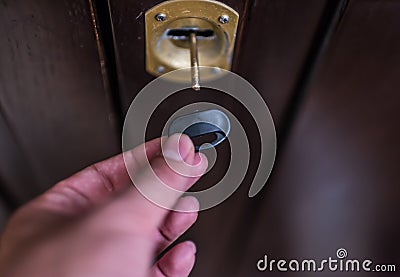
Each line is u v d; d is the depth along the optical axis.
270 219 0.32
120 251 0.14
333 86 0.26
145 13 0.21
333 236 0.31
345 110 0.27
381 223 0.30
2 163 0.29
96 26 0.22
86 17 0.21
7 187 0.30
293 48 0.24
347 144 0.28
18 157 0.29
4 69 0.24
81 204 0.17
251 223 0.32
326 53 0.24
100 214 0.15
